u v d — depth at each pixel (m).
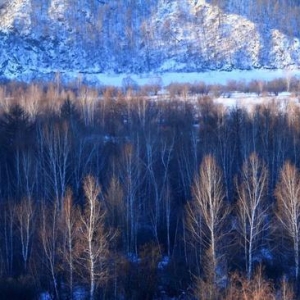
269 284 46.56
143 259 51.72
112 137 83.69
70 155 69.19
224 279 46.75
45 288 49.62
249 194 53.16
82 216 49.28
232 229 53.12
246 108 101.31
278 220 54.03
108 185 63.50
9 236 54.88
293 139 75.56
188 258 53.09
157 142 73.50
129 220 57.84
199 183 55.97
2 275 49.22
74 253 46.94
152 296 48.88
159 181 67.12
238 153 74.75
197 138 80.38
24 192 63.44
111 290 47.88
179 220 61.41
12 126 73.56
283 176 54.22
